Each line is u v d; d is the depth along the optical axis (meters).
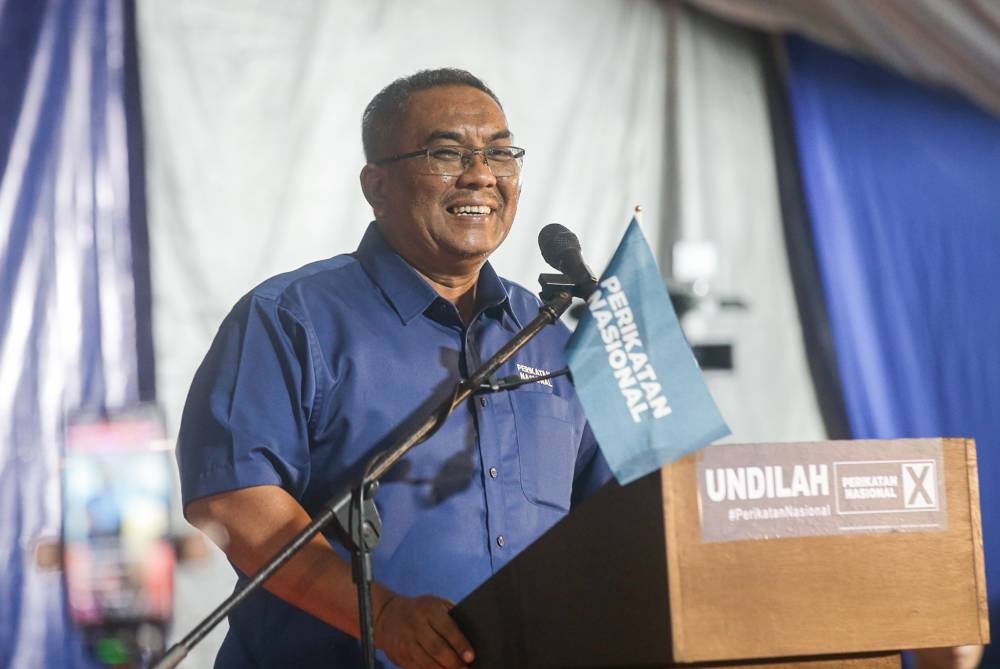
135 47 12.48
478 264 7.08
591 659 4.59
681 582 4.25
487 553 6.52
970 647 5.12
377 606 5.66
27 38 12.21
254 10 12.89
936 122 15.52
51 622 11.54
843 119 15.23
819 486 4.48
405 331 6.82
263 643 6.52
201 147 12.53
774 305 14.68
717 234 14.52
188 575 11.56
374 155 7.19
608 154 14.16
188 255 12.37
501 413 6.81
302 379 6.54
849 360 14.81
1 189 12.00
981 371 15.16
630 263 5.09
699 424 4.56
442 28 13.58
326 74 13.00
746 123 14.84
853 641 4.41
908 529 4.55
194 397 6.55
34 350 11.93
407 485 6.46
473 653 5.26
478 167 6.89
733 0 14.70
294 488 6.49
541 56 14.01
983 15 14.94
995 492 15.19
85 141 12.27
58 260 12.09
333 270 6.99
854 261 15.03
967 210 15.43
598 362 4.93
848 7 14.84
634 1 14.50
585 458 7.36
